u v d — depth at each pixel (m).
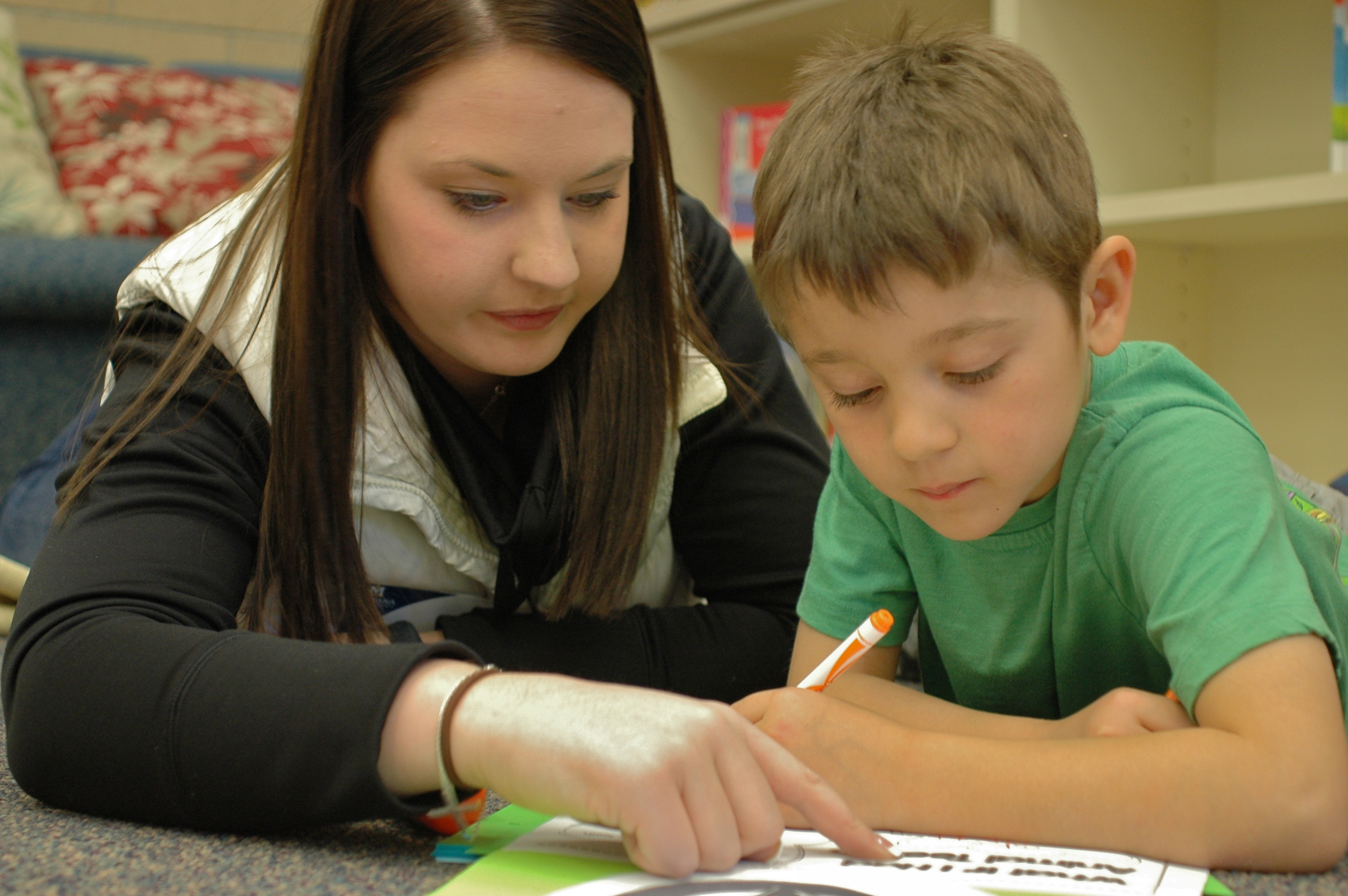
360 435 0.87
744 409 1.04
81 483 0.77
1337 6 1.46
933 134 0.63
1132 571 0.66
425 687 0.55
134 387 0.84
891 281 0.60
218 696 0.58
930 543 0.80
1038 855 0.53
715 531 1.05
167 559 0.73
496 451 0.92
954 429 0.62
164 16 2.82
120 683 0.61
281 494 0.82
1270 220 1.50
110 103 2.36
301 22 2.94
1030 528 0.74
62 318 1.85
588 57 0.73
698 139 2.19
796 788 0.53
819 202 0.63
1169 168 1.79
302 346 0.81
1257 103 1.81
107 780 0.60
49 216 2.16
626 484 0.90
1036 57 0.74
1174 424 0.67
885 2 1.77
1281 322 1.83
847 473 0.85
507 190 0.75
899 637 0.85
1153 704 0.61
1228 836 0.52
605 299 0.91
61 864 0.53
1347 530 1.16
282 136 2.41
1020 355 0.62
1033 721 0.68
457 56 0.72
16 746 0.64
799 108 0.72
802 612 0.85
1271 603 0.56
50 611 0.67
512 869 0.51
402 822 0.61
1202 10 1.81
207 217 1.00
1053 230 0.63
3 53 2.32
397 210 0.78
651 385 0.92
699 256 1.12
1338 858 0.52
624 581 0.91
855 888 0.48
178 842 0.57
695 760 0.50
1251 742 0.53
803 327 0.66
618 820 0.49
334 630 0.83
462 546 0.94
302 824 0.56
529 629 0.92
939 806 0.57
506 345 0.82
